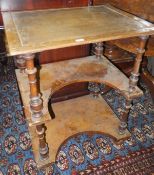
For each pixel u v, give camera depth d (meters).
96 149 1.24
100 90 1.54
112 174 1.11
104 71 1.13
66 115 1.32
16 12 0.97
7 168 1.12
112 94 1.69
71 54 1.29
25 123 1.40
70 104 1.41
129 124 1.41
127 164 1.16
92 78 1.07
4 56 1.75
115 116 1.34
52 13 0.99
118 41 1.25
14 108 1.52
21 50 0.65
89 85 1.52
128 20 0.93
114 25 0.87
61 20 0.90
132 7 1.21
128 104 1.09
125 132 1.25
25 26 0.82
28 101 0.92
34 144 1.15
